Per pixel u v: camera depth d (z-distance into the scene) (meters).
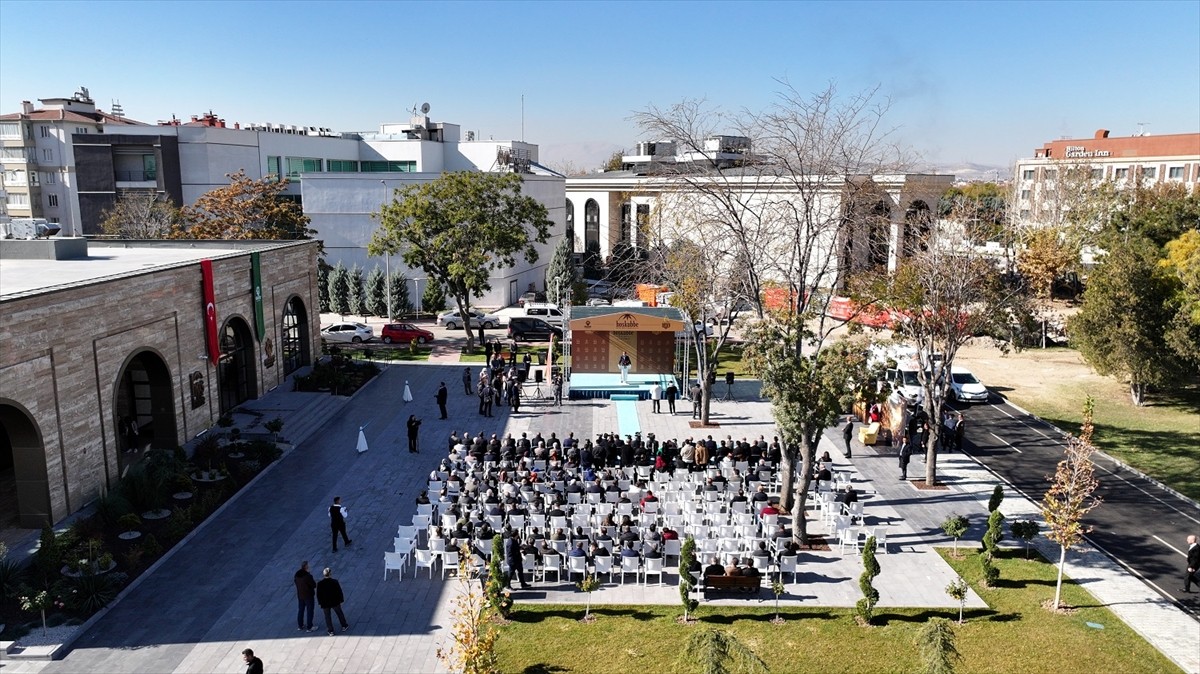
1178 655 16.42
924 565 20.48
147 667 15.41
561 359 44.66
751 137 25.03
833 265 31.36
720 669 13.71
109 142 67.12
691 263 31.50
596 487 22.48
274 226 56.59
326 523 22.59
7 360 19.77
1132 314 35.69
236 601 18.08
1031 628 17.36
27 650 15.71
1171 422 34.44
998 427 33.78
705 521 22.00
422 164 78.88
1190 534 22.94
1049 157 87.50
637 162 78.50
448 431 32.12
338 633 16.77
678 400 37.38
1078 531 18.41
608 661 15.79
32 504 21.19
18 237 35.91
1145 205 60.44
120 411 27.28
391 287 57.75
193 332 29.16
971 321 26.27
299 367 41.12
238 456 27.55
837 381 20.06
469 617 14.82
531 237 66.38
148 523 21.84
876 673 15.55
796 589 19.05
